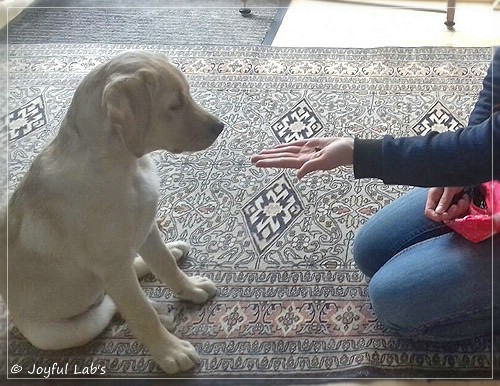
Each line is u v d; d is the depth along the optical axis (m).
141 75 1.25
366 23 2.74
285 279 1.69
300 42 2.63
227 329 1.58
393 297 1.40
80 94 1.31
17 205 1.41
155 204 1.43
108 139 1.29
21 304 1.48
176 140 1.37
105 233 1.35
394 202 1.65
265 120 2.24
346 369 1.47
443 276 1.35
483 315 1.36
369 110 2.25
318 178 1.99
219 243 1.81
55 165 1.35
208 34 2.72
